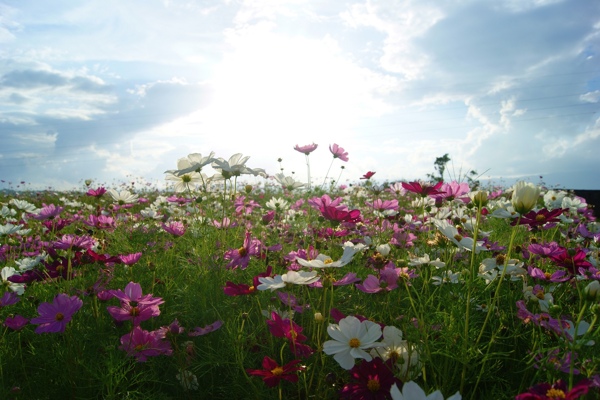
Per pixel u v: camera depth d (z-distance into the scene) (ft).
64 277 1.79
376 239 2.48
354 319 1.09
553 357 1.18
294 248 2.42
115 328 1.65
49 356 1.49
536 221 1.39
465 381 1.28
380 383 1.04
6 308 1.78
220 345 1.56
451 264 1.98
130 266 1.89
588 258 2.05
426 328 1.29
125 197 2.91
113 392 1.27
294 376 1.08
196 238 2.15
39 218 2.29
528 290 1.62
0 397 1.29
